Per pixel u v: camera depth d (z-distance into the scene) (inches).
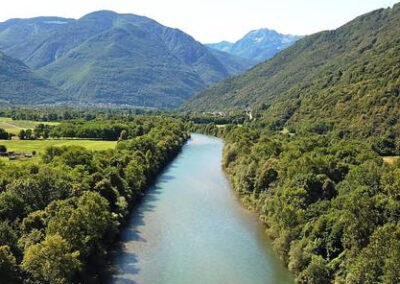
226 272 2950.3
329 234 2874.0
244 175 4830.2
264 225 3853.3
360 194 3233.3
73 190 3376.0
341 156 4815.5
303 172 3880.4
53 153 4869.6
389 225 2593.5
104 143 6963.6
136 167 4869.6
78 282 2571.4
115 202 3846.0
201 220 3971.5
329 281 2603.3
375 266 2324.1
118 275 2886.3
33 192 3169.3
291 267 2896.2
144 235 3582.7
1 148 5693.9
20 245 2541.8
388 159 5113.2
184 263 3080.7
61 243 2418.8
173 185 5236.2
